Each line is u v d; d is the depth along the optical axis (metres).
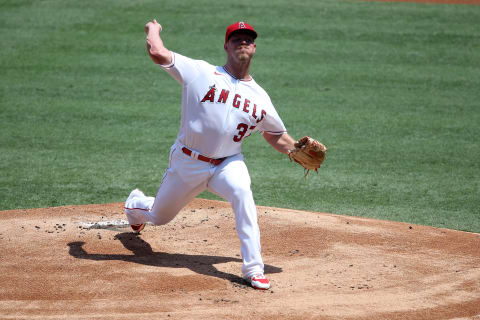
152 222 18.77
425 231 22.16
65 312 14.31
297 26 58.00
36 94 43.06
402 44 54.69
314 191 28.73
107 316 13.86
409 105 43.00
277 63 50.34
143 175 30.39
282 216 23.42
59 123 38.22
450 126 39.22
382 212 25.98
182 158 17.02
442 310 14.72
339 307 14.66
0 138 35.31
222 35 55.06
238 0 64.31
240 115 16.61
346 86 46.47
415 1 66.19
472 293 16.02
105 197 27.17
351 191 28.80
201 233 21.42
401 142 36.38
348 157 33.78
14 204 25.94
